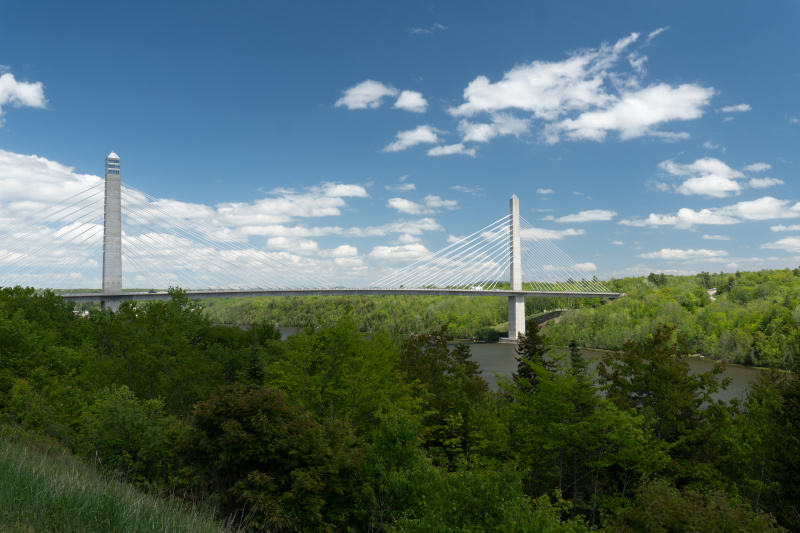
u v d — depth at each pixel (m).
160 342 38.59
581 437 23.72
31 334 37.66
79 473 10.00
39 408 24.00
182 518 8.92
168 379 37.22
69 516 7.05
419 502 15.75
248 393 16.70
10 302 51.16
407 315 189.38
